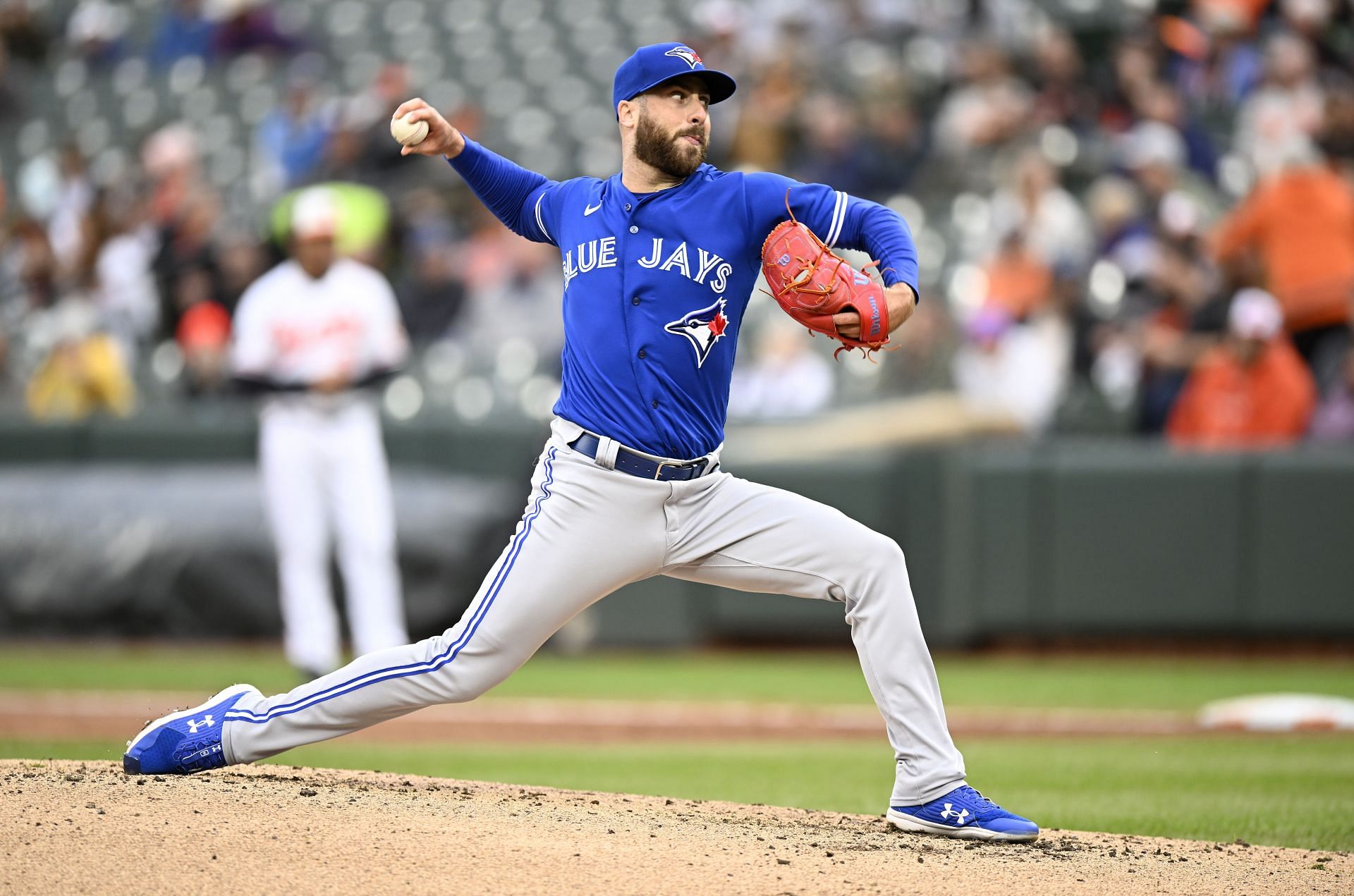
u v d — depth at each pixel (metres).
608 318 13.22
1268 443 36.72
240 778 14.36
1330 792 19.28
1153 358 38.44
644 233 13.21
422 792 14.48
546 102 57.28
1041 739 25.58
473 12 63.66
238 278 46.19
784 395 41.62
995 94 48.47
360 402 29.62
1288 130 45.06
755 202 13.23
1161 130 45.09
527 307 45.94
